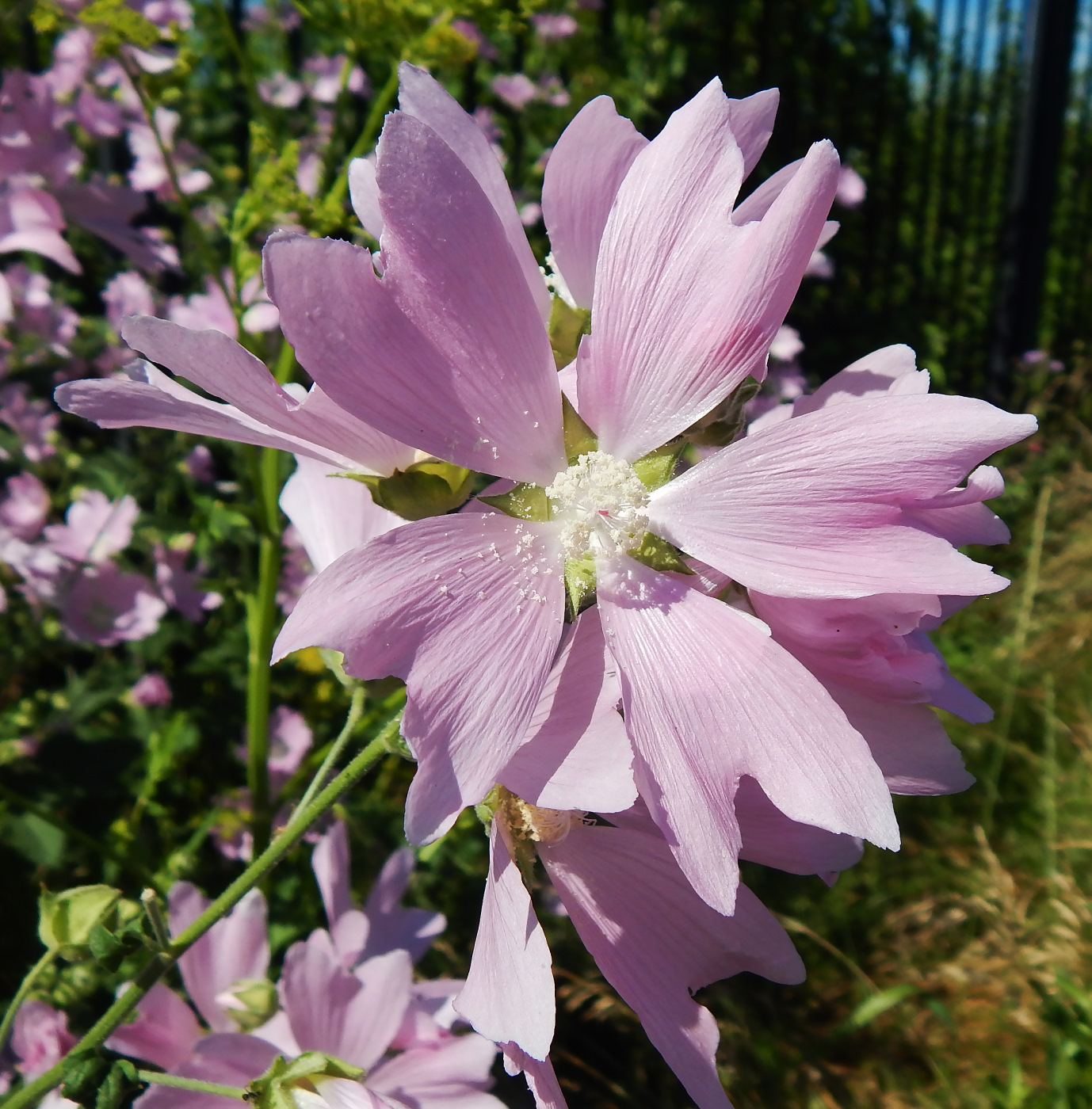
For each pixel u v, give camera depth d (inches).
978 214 32.3
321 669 11.8
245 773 11.6
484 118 16.8
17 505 11.3
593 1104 11.7
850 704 4.6
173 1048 7.1
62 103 12.2
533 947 4.2
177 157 13.5
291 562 12.5
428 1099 6.9
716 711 4.1
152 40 8.7
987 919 13.5
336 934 7.9
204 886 10.7
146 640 11.4
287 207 8.4
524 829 4.9
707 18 23.2
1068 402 29.2
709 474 4.5
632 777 3.9
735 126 5.0
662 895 4.9
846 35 27.0
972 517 4.6
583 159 5.1
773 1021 12.6
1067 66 30.2
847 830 3.9
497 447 4.5
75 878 10.2
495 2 8.8
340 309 3.9
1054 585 20.4
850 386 5.0
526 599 4.3
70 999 8.2
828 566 4.2
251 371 4.1
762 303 4.4
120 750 10.4
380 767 12.4
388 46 9.2
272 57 17.4
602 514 4.5
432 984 7.8
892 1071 12.2
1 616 11.1
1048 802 14.9
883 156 30.1
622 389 4.6
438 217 4.0
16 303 12.2
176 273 14.6
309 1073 5.6
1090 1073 10.8
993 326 31.8
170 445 12.9
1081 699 17.6
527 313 4.4
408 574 4.1
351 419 4.6
